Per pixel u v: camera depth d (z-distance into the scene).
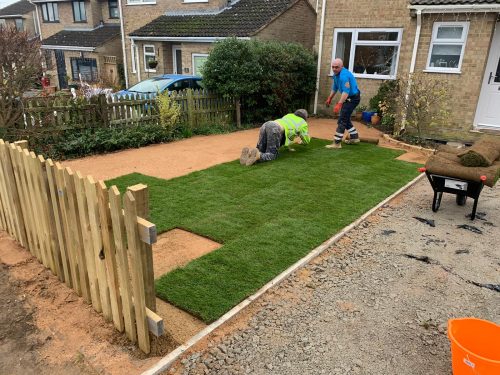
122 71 22.77
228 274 3.85
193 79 12.52
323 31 14.23
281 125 8.12
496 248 4.75
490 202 6.32
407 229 5.20
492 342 2.84
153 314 2.76
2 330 3.12
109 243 2.82
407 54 10.58
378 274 4.09
